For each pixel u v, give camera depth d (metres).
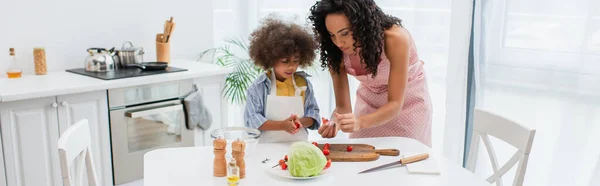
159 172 1.46
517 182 1.60
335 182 1.40
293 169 1.41
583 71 2.27
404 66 1.74
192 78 2.79
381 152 1.64
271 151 1.66
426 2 2.76
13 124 2.17
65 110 2.32
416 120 2.00
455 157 2.73
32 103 2.21
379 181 1.41
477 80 2.57
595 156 2.31
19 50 2.65
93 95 2.39
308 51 1.81
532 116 2.47
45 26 2.72
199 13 3.40
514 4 2.43
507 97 2.53
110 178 2.53
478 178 1.44
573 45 2.29
